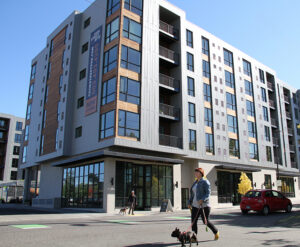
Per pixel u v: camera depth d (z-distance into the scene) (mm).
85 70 29625
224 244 6730
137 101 25078
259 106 39938
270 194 18141
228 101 35125
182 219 15078
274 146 42531
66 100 29719
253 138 37562
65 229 9492
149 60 26812
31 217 15078
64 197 29016
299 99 50812
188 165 30031
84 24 31422
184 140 28203
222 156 32219
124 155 22422
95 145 24953
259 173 37625
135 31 26422
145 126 25000
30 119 39562
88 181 25344
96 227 10297
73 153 28375
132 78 25141
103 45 26922
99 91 26062
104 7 28062
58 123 30797
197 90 31312
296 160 46688
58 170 31203
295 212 19609
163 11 30312
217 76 34375
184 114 28953
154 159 24266
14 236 7754
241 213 19141
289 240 7473
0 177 63812
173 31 31047
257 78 41094
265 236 8211
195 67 31812
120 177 23766
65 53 32500
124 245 6605
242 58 39125
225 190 32031
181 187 28891
